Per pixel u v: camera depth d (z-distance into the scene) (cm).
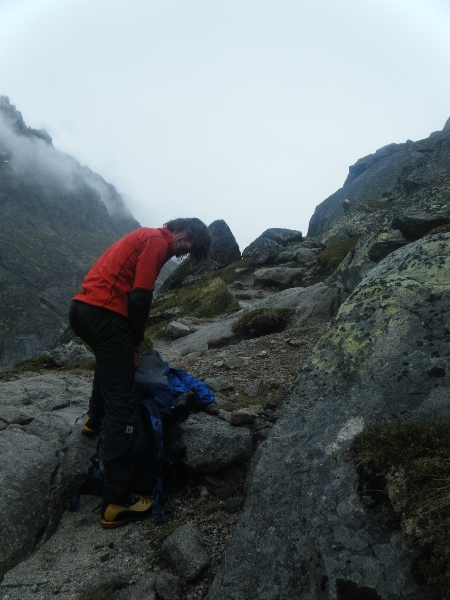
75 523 360
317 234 5062
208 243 390
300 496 290
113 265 351
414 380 329
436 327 360
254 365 720
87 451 414
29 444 414
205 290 2008
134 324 340
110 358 347
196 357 893
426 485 249
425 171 1794
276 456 325
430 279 415
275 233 3334
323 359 388
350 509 268
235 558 280
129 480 346
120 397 347
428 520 233
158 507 353
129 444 344
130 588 292
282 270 2191
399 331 371
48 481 375
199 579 295
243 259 3025
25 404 512
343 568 242
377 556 241
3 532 325
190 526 328
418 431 287
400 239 988
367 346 373
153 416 372
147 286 341
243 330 1083
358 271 1048
